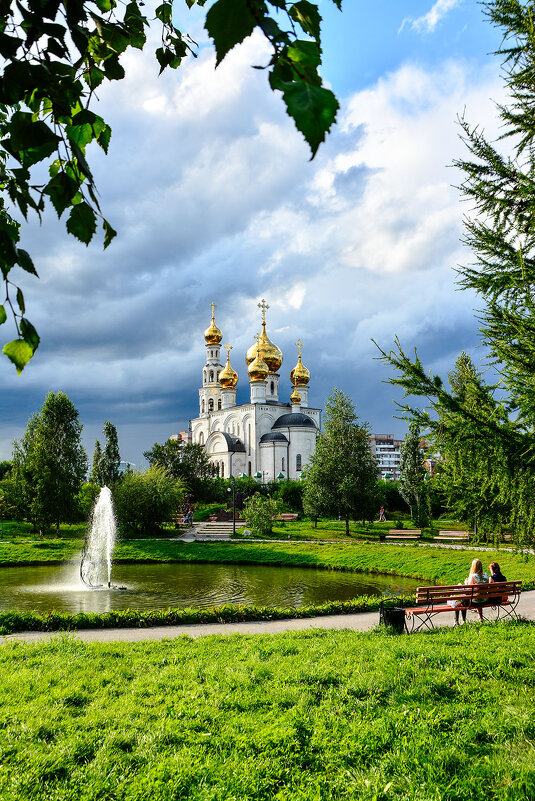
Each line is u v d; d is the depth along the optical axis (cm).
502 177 820
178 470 6394
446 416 757
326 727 612
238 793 482
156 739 588
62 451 4372
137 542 3853
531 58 765
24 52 196
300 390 8406
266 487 6706
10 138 186
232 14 141
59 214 215
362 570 2883
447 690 720
